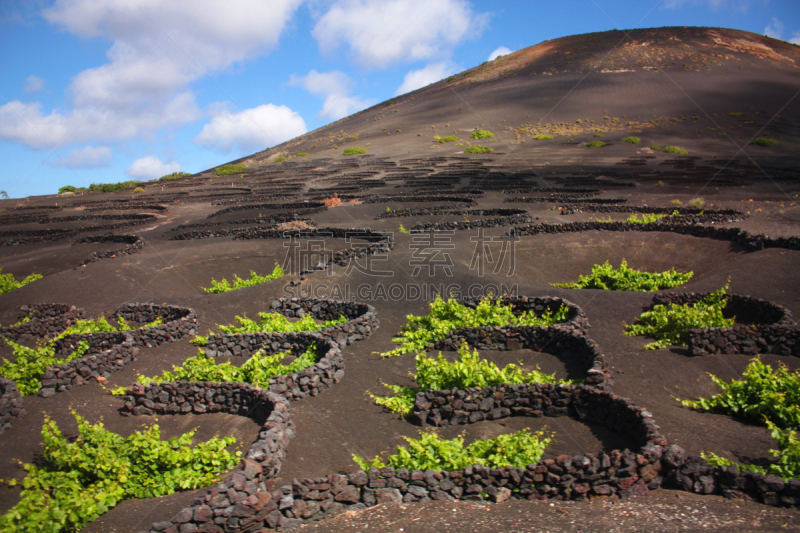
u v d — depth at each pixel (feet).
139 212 152.66
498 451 21.35
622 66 368.89
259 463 22.47
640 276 53.42
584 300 47.42
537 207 105.70
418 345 40.98
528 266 65.72
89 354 46.29
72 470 22.81
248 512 18.70
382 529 18.08
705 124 248.93
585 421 26.91
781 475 19.21
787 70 356.59
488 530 17.38
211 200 165.07
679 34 447.83
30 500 19.12
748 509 17.76
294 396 32.91
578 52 429.79
